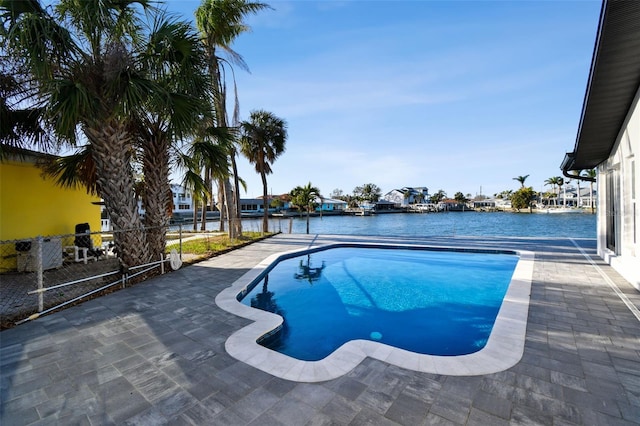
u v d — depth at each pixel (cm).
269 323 390
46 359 295
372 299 627
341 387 243
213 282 598
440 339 442
